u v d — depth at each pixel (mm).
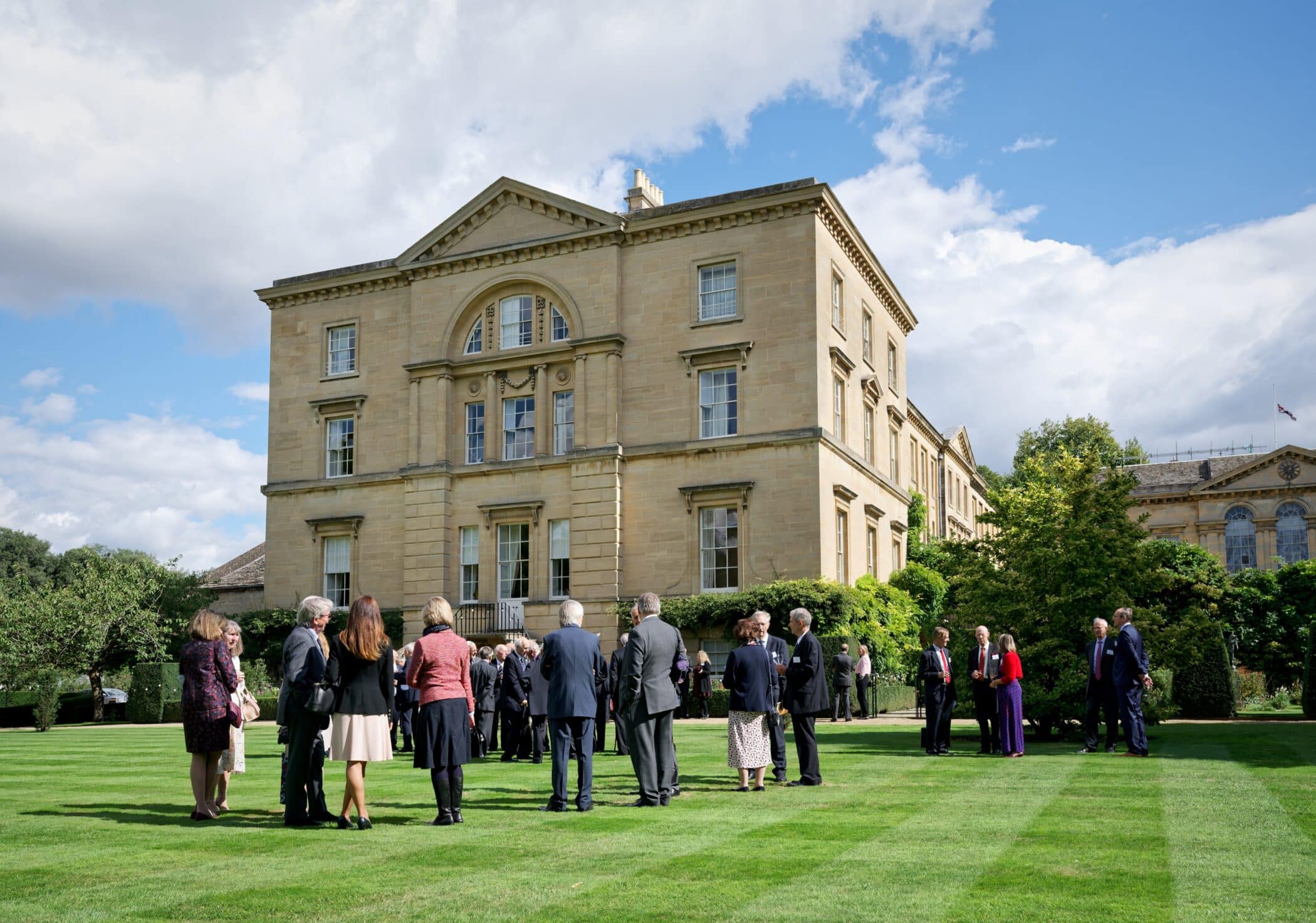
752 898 7090
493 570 40406
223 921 6688
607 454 38125
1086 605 21391
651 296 38875
